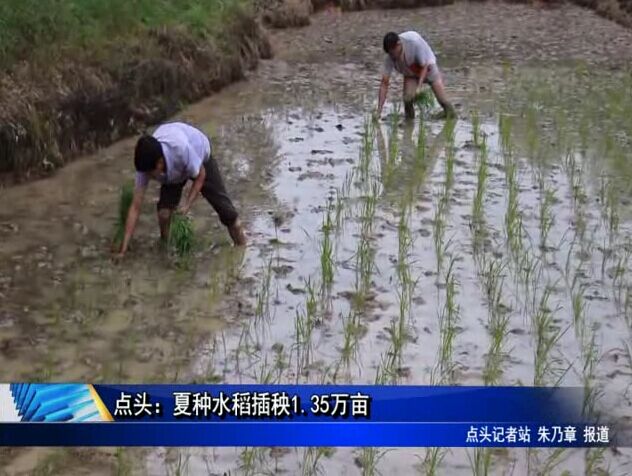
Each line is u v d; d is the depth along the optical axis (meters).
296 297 6.26
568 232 7.39
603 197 8.12
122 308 6.07
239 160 9.15
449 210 7.82
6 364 5.37
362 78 13.03
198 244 7.11
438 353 5.58
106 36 10.31
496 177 8.67
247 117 10.81
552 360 5.51
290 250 7.01
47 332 5.74
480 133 10.15
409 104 10.55
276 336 5.75
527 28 17.42
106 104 9.48
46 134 8.61
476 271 6.67
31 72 8.80
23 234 7.21
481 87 12.53
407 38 10.29
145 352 5.54
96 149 9.28
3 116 8.20
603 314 6.09
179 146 6.42
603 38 16.56
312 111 11.12
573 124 10.59
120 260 6.75
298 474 4.49
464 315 6.04
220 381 5.22
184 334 5.76
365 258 6.74
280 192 8.23
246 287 6.39
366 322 5.93
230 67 12.33
